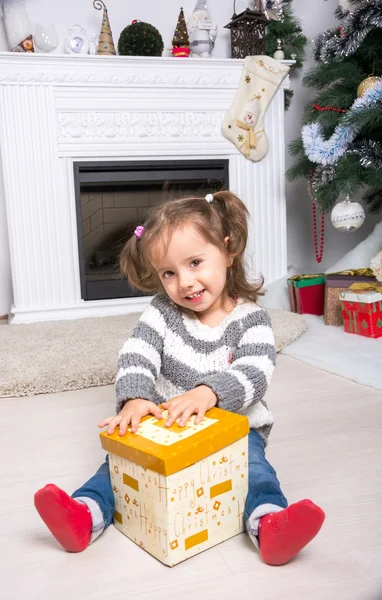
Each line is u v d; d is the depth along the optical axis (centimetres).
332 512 98
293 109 317
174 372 106
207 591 79
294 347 206
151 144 261
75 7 275
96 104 252
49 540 94
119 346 202
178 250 98
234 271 111
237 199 112
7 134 244
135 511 88
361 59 261
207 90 264
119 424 91
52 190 253
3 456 126
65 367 180
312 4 311
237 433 88
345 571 82
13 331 232
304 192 327
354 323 220
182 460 81
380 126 238
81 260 262
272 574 82
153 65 254
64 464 121
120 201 269
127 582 81
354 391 162
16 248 253
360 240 332
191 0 291
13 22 252
